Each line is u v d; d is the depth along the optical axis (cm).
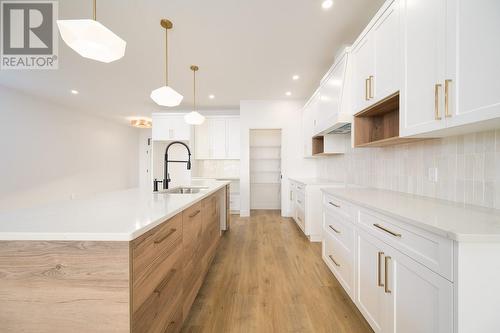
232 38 254
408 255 106
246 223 435
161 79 371
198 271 180
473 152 130
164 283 115
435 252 91
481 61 93
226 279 217
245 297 187
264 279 217
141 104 515
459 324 81
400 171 196
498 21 87
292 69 337
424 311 96
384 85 163
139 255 91
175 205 136
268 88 420
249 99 490
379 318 130
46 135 477
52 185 490
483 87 92
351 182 300
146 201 152
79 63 312
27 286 86
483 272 81
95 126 616
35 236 83
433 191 160
